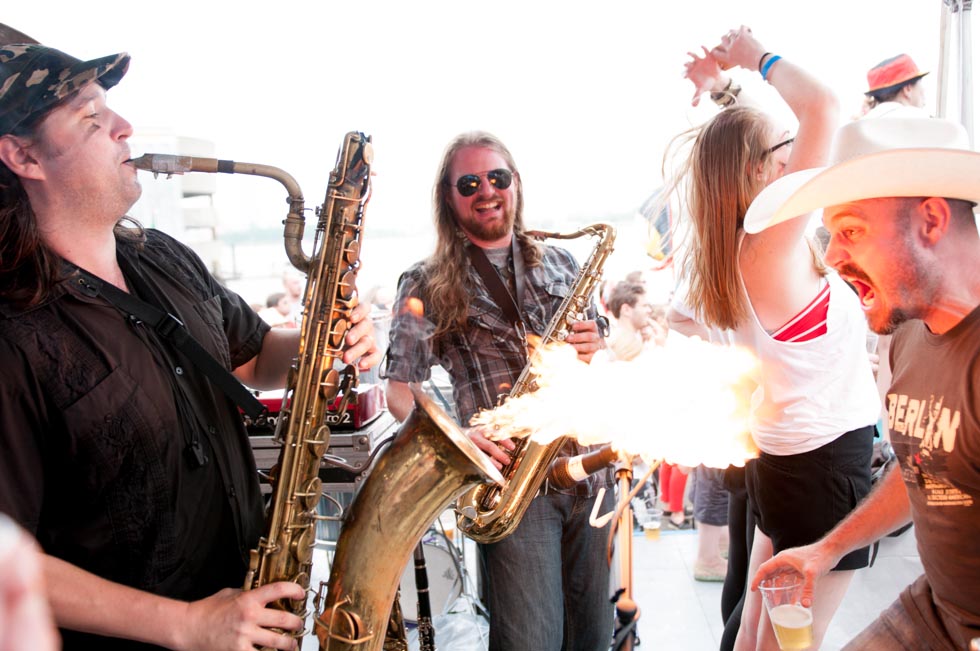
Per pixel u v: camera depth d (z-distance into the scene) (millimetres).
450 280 2768
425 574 2461
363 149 1919
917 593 1820
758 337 2438
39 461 1541
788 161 2408
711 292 2502
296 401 1862
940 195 1446
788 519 2484
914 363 1584
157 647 1651
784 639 1891
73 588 1470
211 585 1753
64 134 1583
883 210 1472
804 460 2428
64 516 1601
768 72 2545
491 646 2641
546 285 2830
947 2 3428
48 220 1643
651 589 4242
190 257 2055
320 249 1915
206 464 1750
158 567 1652
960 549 1572
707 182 2445
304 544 1852
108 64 1608
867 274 1539
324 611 1853
